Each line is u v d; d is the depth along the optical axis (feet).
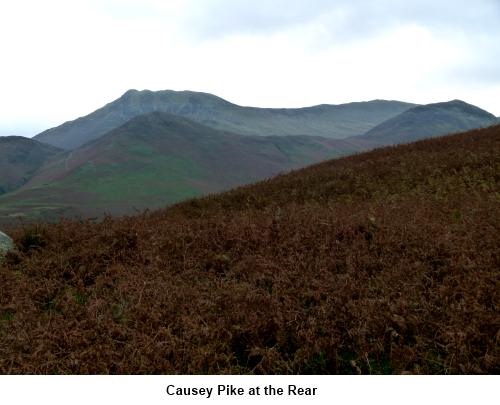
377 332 16.66
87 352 16.19
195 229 29.22
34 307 20.67
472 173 53.01
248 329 17.19
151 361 15.75
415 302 17.72
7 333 18.16
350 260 21.66
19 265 25.50
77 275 24.00
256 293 19.88
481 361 14.76
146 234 28.55
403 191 51.49
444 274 19.95
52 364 15.92
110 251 26.68
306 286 20.02
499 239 21.84
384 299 17.88
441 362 15.21
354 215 28.60
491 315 15.89
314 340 16.38
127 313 18.84
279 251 24.30
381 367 15.90
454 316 16.06
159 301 19.60
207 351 16.05
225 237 27.04
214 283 21.86
